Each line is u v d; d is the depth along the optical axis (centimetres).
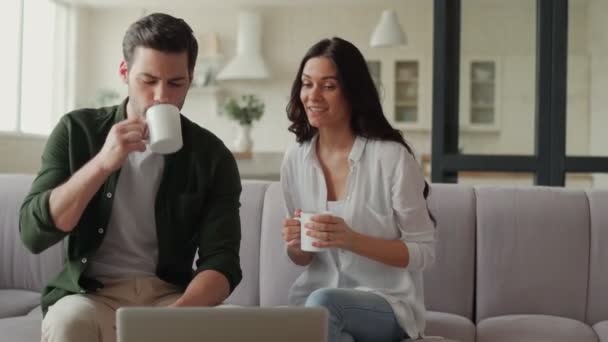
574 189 263
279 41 974
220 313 120
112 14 972
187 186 184
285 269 254
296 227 202
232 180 190
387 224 209
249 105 682
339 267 211
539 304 254
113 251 181
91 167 157
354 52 211
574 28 349
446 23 352
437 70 349
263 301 256
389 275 209
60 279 180
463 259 256
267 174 604
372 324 196
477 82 351
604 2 346
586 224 256
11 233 279
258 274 259
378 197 211
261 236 260
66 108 933
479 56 351
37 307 255
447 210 259
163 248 181
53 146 181
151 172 180
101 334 166
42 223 162
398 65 958
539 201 258
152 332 118
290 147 224
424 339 202
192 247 190
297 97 218
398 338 205
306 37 970
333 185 217
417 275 212
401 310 200
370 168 212
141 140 155
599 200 258
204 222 185
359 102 211
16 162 743
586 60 349
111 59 972
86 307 165
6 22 754
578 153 355
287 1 940
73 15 941
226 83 991
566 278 254
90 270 180
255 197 264
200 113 991
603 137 352
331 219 192
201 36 977
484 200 260
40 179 176
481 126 350
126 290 177
